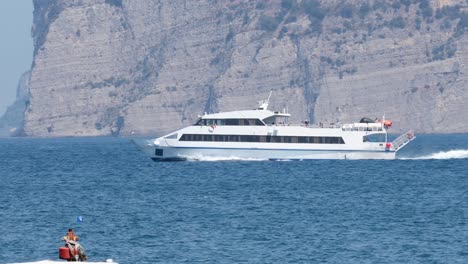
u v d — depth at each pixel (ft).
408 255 625.00
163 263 602.03
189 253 631.97
